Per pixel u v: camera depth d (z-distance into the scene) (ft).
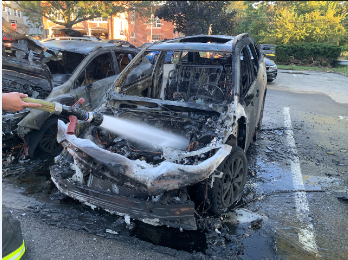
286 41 77.87
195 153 8.61
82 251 8.05
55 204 10.42
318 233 9.23
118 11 50.72
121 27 80.64
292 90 35.32
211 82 13.88
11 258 6.25
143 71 17.04
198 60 15.83
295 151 16.14
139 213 8.03
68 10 41.83
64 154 10.28
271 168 13.99
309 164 14.52
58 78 16.28
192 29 56.75
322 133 19.15
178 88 14.39
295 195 11.57
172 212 7.87
